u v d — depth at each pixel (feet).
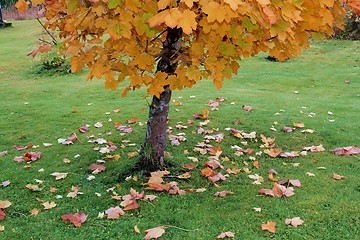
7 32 62.95
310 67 34.45
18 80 33.81
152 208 10.84
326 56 38.83
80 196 11.87
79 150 15.78
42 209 11.16
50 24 10.52
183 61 10.46
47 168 14.12
